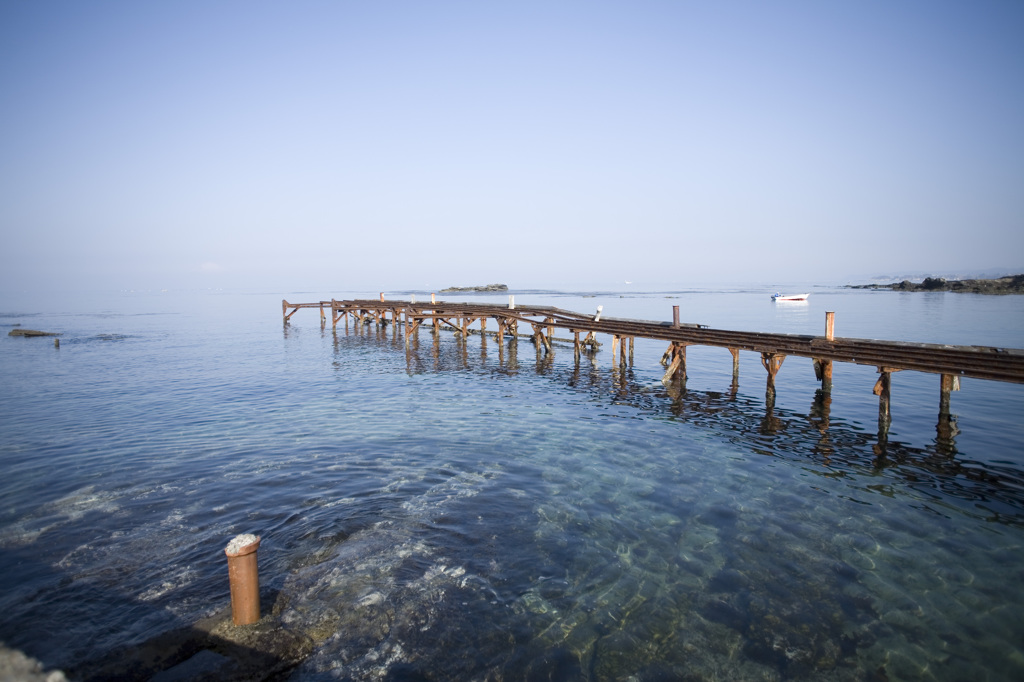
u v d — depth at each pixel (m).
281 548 9.77
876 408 20.45
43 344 45.09
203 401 22.64
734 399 22.25
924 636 7.49
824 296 117.56
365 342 45.91
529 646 7.25
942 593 8.48
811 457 14.88
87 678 6.50
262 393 24.27
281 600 8.12
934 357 15.28
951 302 85.00
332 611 7.91
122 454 15.48
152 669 6.67
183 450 15.80
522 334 48.16
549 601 8.27
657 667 6.88
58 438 17.16
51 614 7.85
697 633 7.56
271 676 6.60
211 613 7.83
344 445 16.19
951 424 16.38
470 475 13.61
